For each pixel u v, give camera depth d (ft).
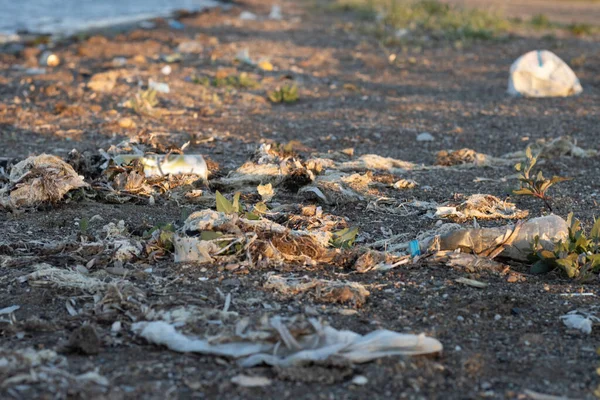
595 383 6.58
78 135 10.80
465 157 10.07
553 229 7.82
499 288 7.45
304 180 8.97
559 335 6.99
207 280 7.39
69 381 6.42
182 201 8.68
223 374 6.55
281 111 12.23
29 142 10.50
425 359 6.65
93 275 7.43
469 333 6.97
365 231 8.29
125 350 6.72
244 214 8.02
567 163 10.18
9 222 8.25
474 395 6.46
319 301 7.20
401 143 10.95
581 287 7.48
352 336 6.71
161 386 6.45
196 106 12.21
